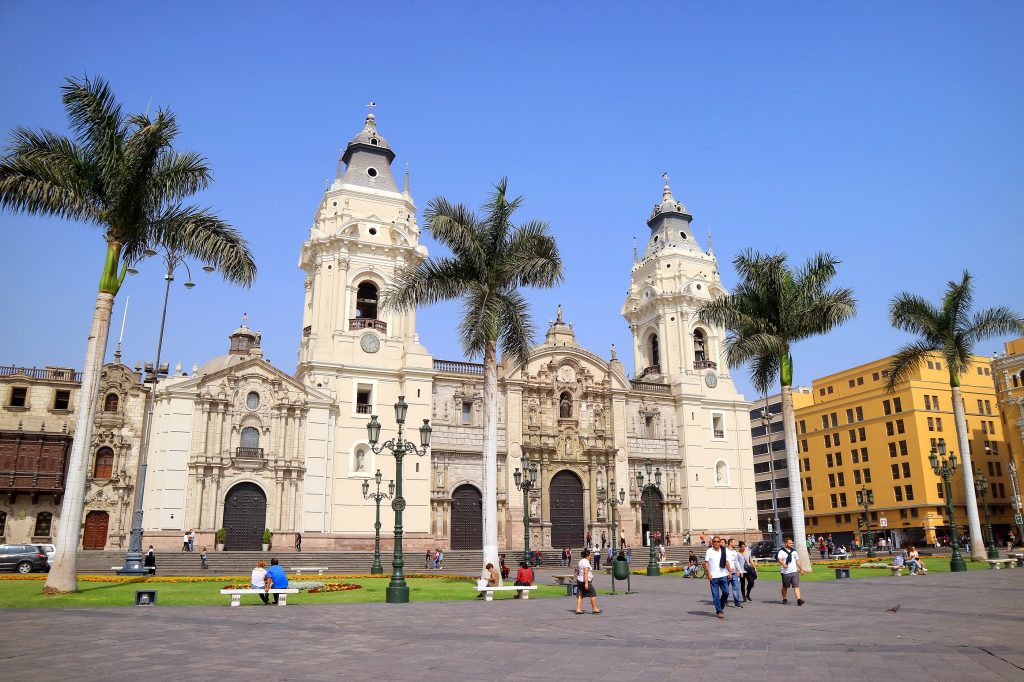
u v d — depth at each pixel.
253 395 61.56
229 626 18.97
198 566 50.41
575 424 72.88
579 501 71.88
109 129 29.14
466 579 41.22
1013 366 85.38
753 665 13.66
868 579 37.81
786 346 44.56
